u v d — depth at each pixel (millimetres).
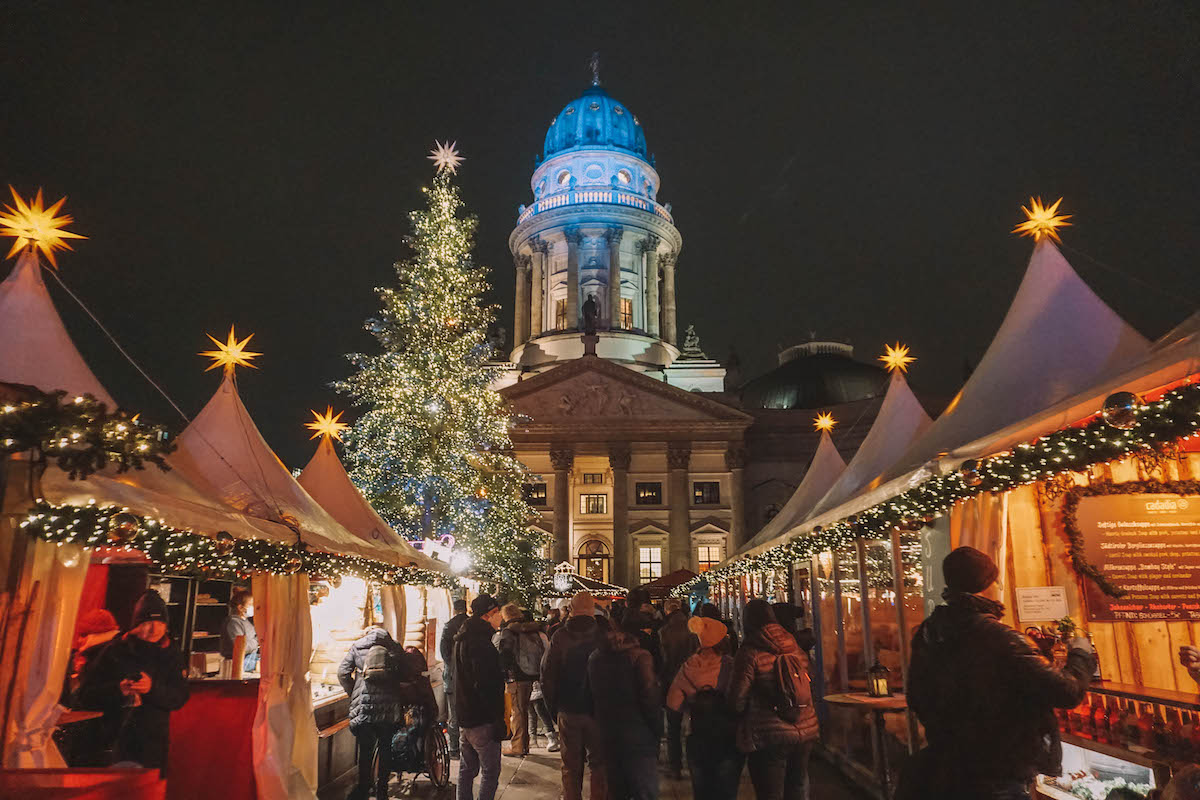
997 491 7113
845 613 12266
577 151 74750
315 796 8883
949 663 4047
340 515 13508
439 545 20641
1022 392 7820
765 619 6652
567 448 56875
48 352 7766
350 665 9180
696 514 58312
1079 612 7664
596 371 58594
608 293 69688
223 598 12148
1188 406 5258
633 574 56781
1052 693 3695
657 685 7020
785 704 6379
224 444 10258
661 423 57062
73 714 6258
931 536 9688
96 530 5762
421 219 30438
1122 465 7945
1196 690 7746
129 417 5664
